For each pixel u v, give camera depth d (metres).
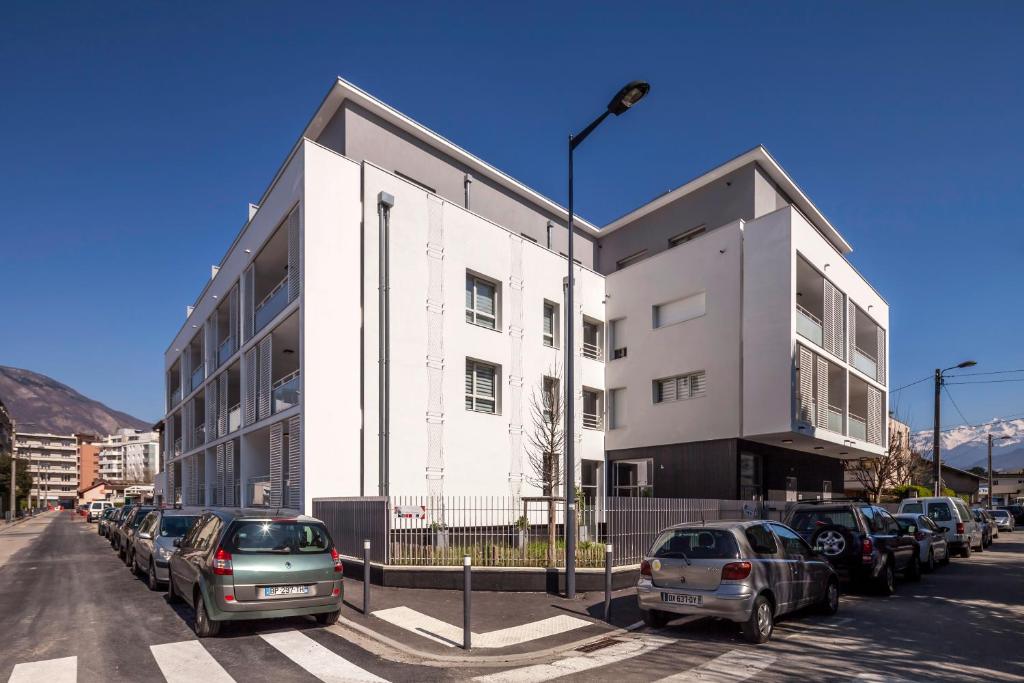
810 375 19.38
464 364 18.39
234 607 7.80
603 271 27.08
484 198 22.61
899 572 13.64
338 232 16.30
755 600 7.88
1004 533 35.16
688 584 8.15
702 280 20.77
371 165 16.98
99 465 146.62
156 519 13.18
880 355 26.09
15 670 6.85
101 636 8.27
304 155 15.94
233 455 21.58
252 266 20.56
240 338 20.98
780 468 21.91
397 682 6.43
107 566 16.38
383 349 16.48
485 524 12.27
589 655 7.50
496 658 7.34
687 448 20.52
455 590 11.11
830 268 21.38
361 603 10.12
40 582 13.65
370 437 16.05
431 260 17.94
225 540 8.05
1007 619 9.41
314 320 15.55
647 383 22.11
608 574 9.28
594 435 22.77
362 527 12.42
